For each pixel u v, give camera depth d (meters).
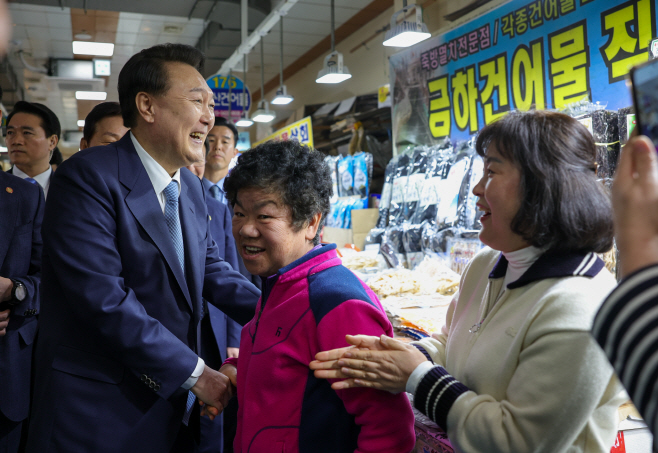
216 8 6.80
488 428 0.93
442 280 2.49
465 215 2.88
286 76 9.96
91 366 1.43
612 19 2.63
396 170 3.81
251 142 11.99
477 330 1.10
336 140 6.66
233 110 8.52
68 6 6.70
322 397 1.08
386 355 1.02
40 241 2.48
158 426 1.48
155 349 1.38
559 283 0.96
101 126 2.57
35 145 2.99
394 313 2.07
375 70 7.00
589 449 0.97
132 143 1.57
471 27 3.60
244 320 1.73
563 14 2.90
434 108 4.03
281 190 1.13
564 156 0.96
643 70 0.54
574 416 0.87
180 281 1.53
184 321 1.56
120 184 1.49
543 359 0.90
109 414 1.43
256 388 1.13
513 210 0.99
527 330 0.96
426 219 3.27
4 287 2.24
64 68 9.75
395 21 3.71
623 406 1.33
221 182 3.48
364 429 1.04
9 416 2.32
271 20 5.70
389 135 5.69
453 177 3.04
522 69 3.21
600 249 0.99
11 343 2.33
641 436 1.36
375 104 6.58
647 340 0.50
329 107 7.21
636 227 0.55
